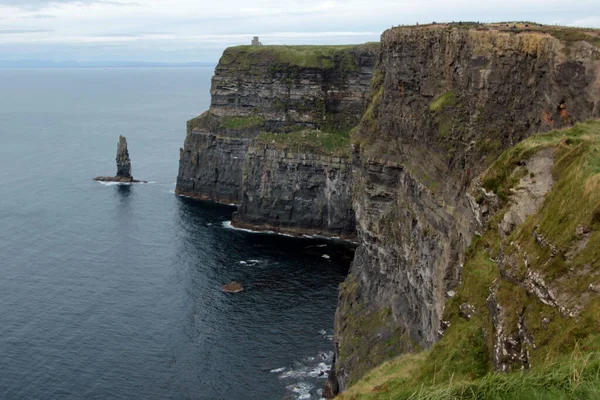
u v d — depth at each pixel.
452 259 55.22
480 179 40.19
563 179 29.70
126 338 86.38
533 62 54.25
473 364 31.00
